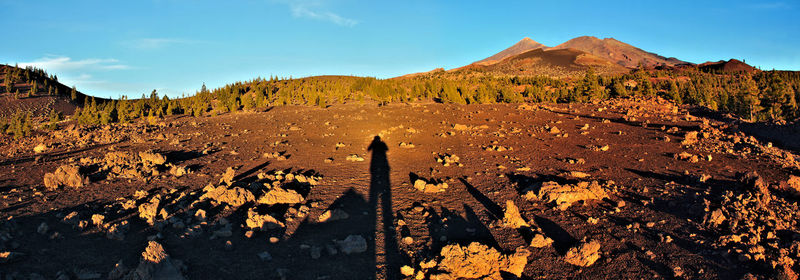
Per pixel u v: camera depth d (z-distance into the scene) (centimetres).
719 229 868
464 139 2131
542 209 1052
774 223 890
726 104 5853
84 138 2300
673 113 2939
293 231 910
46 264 705
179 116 3956
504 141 2048
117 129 2723
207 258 765
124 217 952
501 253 800
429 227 952
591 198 1111
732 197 1035
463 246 773
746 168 1400
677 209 1005
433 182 1323
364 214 1030
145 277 661
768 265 714
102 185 1241
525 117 2878
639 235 877
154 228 886
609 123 2528
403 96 4659
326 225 951
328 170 1492
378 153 1819
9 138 2647
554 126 2455
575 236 889
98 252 766
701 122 2445
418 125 2634
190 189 1218
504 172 1434
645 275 726
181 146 2012
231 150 1895
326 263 770
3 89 6919
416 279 722
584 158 1636
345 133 2411
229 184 1238
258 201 1087
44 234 830
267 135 2375
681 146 1812
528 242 868
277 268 738
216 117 3544
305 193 1195
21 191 1159
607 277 727
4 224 841
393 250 834
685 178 1282
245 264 750
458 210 1062
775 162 1466
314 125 2772
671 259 770
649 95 5081
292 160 1667
